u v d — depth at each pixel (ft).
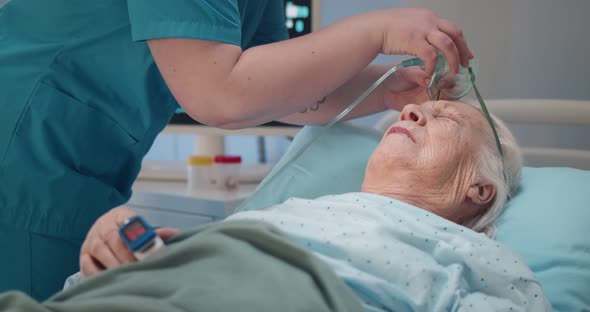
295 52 3.66
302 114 5.13
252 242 3.23
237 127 3.89
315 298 2.92
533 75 7.16
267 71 3.61
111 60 4.14
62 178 4.25
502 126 4.67
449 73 4.32
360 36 3.76
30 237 4.27
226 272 3.02
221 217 6.37
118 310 2.80
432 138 4.31
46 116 4.14
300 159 5.28
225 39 3.60
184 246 3.16
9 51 4.12
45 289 4.40
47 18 4.09
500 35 7.25
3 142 4.11
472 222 4.51
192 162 7.32
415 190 4.31
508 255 3.82
